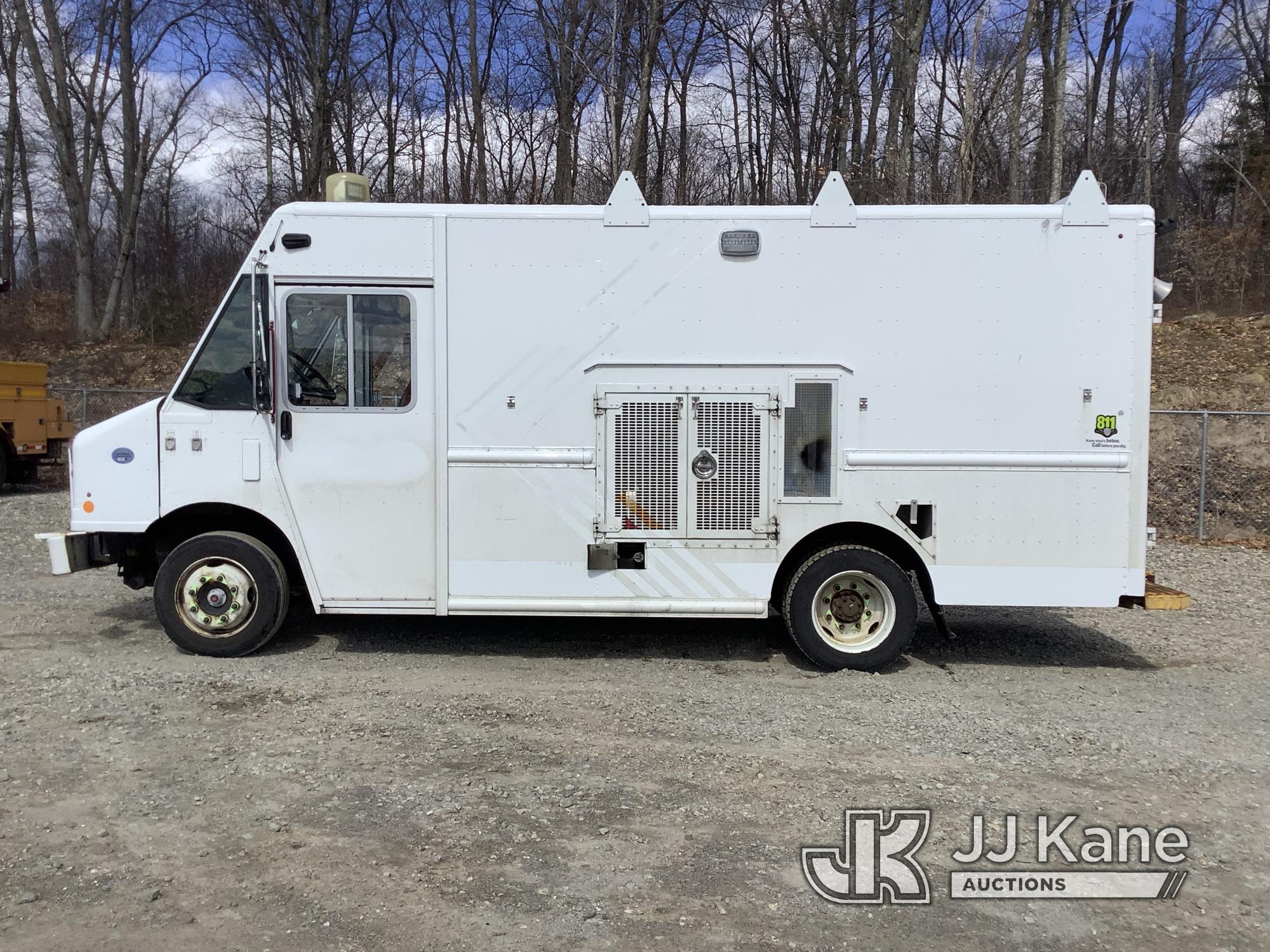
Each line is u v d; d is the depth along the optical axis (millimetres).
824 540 6359
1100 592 6051
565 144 22469
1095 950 3148
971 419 6031
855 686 6000
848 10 18984
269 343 6109
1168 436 14484
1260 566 10344
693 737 5000
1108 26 28672
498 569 6227
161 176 37438
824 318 6055
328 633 7137
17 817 3943
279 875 3531
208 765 4500
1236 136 29344
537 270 6105
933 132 18969
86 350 27297
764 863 3668
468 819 3988
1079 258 5965
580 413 6152
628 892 3441
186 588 6348
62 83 27766
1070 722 5344
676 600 6215
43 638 6820
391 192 27344
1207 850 3834
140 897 3363
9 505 13688
